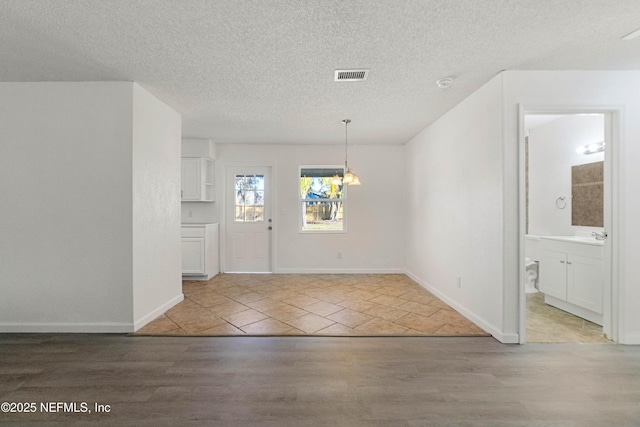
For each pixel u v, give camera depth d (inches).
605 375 80.5
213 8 68.3
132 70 99.2
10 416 63.7
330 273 210.5
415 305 140.1
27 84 107.6
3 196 107.7
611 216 103.0
